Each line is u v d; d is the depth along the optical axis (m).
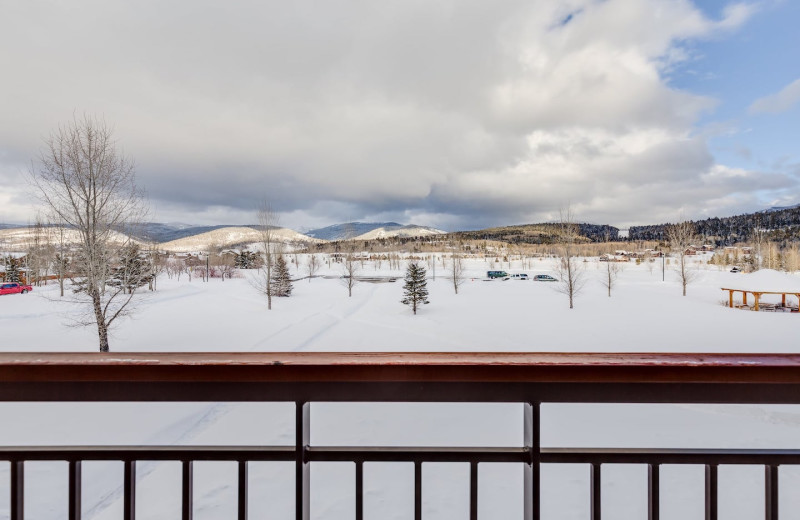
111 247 10.99
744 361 0.85
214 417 6.18
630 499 3.88
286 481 4.13
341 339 14.79
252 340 14.37
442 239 133.38
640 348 13.46
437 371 0.86
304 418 0.89
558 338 14.88
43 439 5.36
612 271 42.69
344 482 4.13
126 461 0.89
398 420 6.06
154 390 0.88
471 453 0.91
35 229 33.88
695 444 5.40
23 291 27.50
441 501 3.79
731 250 72.88
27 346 12.59
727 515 3.69
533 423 0.88
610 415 6.23
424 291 22.77
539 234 139.38
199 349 13.11
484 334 15.65
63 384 0.88
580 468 4.44
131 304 19.88
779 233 77.25
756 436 5.54
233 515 3.66
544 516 3.68
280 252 30.33
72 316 17.22
